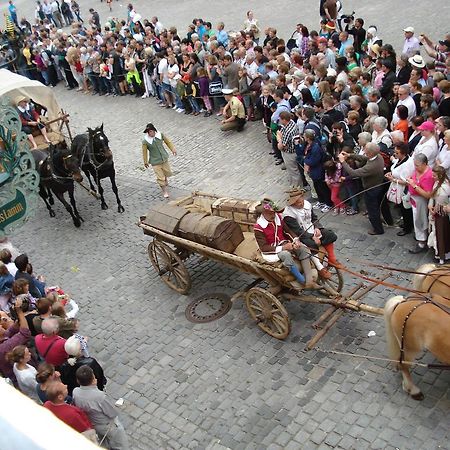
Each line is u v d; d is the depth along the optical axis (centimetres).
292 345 882
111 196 1527
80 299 1134
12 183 991
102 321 1055
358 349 841
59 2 3412
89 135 1373
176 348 943
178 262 1027
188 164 1594
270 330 906
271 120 1408
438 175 892
